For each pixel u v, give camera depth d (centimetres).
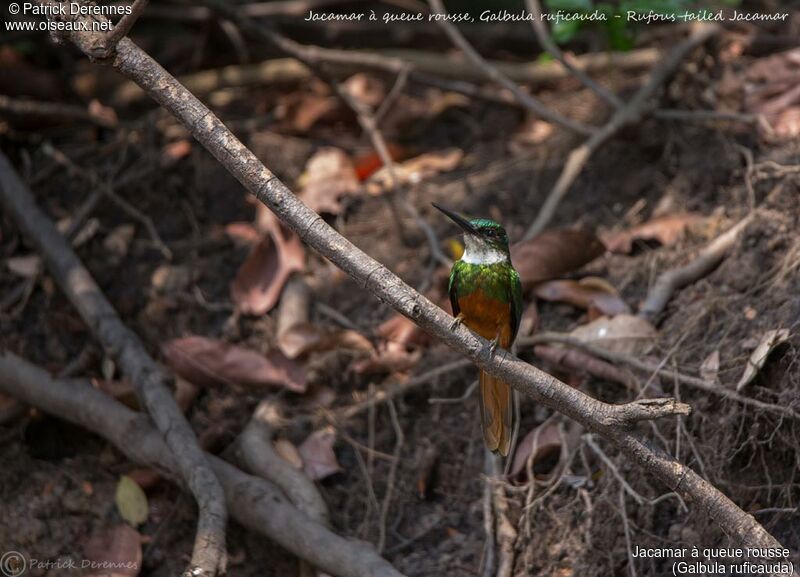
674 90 1178
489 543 812
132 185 1163
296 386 956
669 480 609
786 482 736
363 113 1222
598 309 946
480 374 730
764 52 1220
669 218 1027
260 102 1362
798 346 768
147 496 901
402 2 1431
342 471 916
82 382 950
